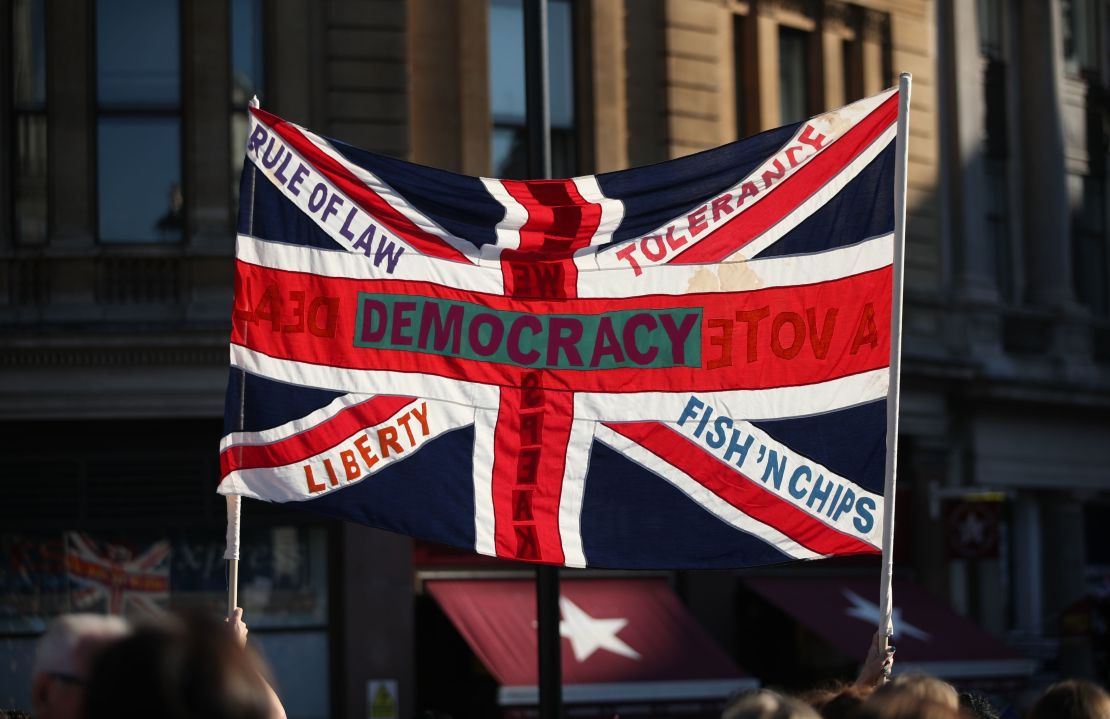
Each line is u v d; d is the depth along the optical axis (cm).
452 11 2220
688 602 2325
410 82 2188
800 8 2569
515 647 2061
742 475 887
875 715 437
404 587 2102
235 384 873
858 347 887
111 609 2036
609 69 2323
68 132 2081
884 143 900
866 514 875
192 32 2105
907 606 2514
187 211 2097
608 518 888
